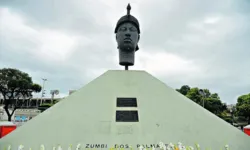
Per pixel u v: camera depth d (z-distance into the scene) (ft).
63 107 20.40
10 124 25.91
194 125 19.47
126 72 25.08
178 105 21.54
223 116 108.88
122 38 30.55
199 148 17.31
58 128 18.25
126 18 30.89
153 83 23.93
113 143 17.06
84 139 17.34
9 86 87.92
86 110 20.12
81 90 22.26
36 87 98.32
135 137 17.70
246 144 18.15
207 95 118.01
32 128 18.24
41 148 15.98
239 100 109.40
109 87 22.86
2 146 16.71
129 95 22.04
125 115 19.75
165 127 18.93
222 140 18.30
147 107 20.86
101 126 18.56
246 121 108.17
